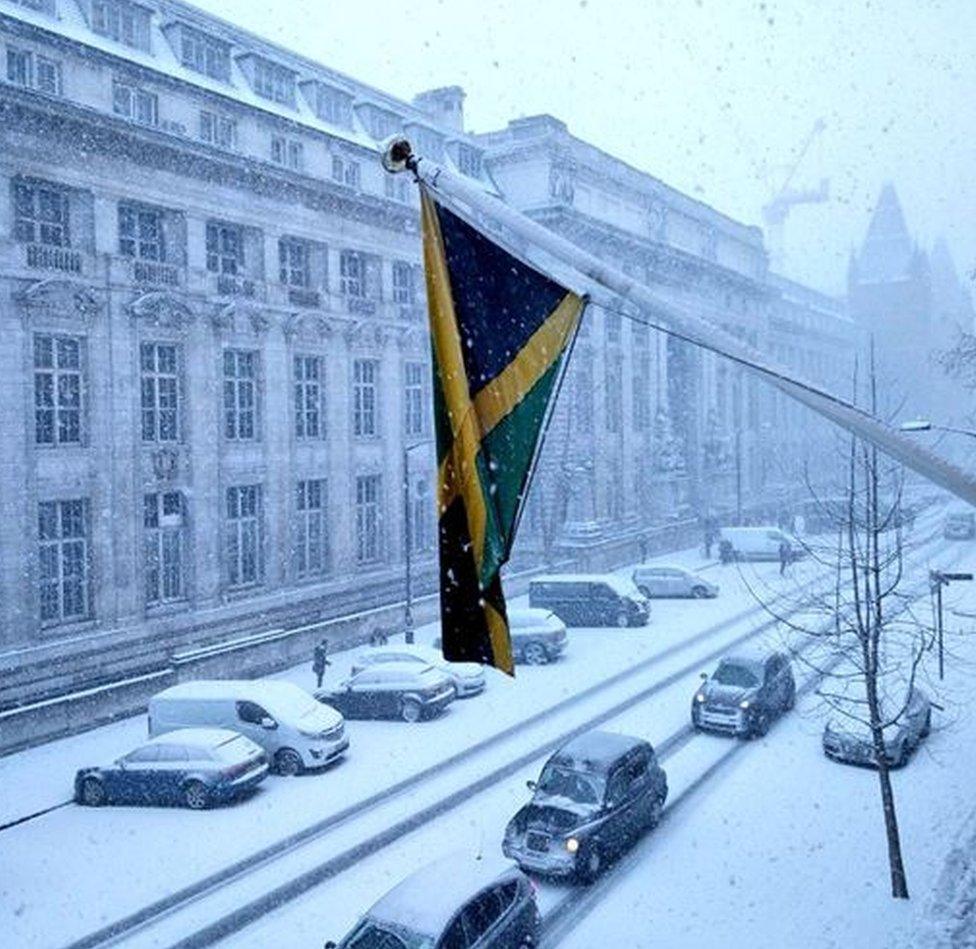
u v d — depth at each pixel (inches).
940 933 505.0
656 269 2455.7
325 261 1480.1
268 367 1364.4
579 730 903.1
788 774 772.0
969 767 777.6
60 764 863.1
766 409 3437.5
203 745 753.0
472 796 737.0
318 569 1478.8
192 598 1227.9
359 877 597.9
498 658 218.1
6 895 591.5
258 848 651.5
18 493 1013.2
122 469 1131.3
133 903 574.2
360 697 978.1
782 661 968.9
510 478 216.7
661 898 561.3
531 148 1998.0
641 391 2364.7
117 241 1141.1
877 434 166.6
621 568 2033.7
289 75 1544.0
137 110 1224.8
